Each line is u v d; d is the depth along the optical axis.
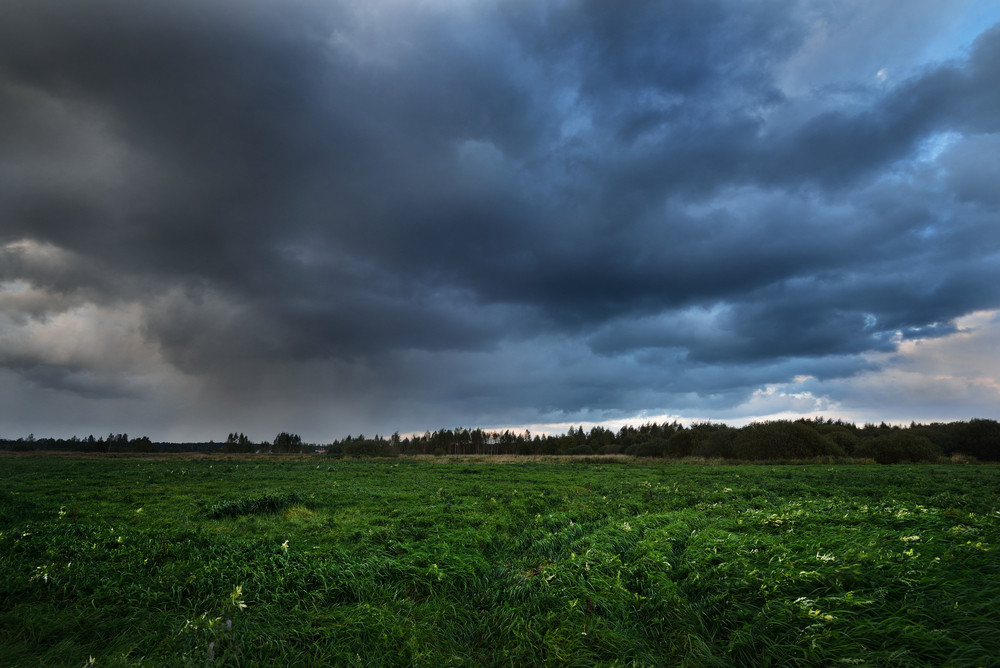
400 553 9.99
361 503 16.77
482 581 8.70
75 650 6.39
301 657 6.28
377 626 6.95
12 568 8.31
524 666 6.23
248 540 11.21
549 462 46.12
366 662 6.20
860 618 6.01
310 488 20.94
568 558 9.37
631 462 46.81
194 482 23.22
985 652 5.30
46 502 16.38
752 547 8.40
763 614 6.25
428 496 18.42
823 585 6.71
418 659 6.19
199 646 6.31
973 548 7.52
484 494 19.06
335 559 9.47
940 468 32.47
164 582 8.21
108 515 13.98
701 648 6.04
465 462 46.03
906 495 17.55
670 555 8.72
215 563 9.10
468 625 7.38
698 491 18.80
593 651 6.25
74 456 53.25
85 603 7.57
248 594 7.91
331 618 7.16
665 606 6.97
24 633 6.72
